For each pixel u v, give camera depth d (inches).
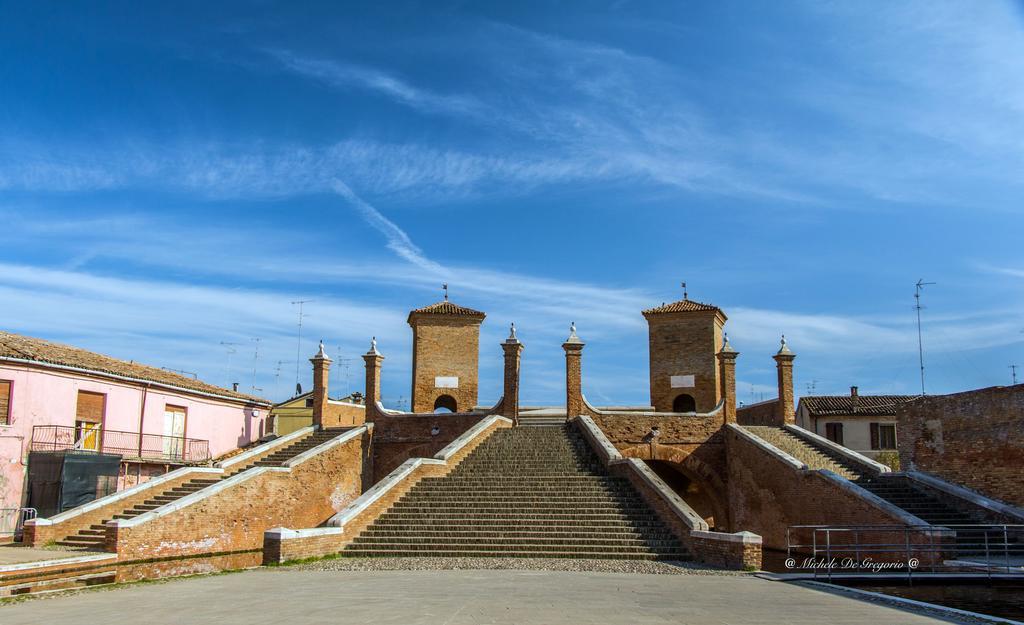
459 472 1218.0
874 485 1191.6
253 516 1173.1
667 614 517.7
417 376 1817.2
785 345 1584.6
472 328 1840.6
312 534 889.5
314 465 1342.3
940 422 1191.6
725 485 1504.7
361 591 630.5
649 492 1042.1
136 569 957.2
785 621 495.2
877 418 1844.2
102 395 1348.4
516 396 1518.2
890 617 520.7
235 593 623.2
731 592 642.2
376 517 1026.1
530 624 470.9
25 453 1199.6
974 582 759.1
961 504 1088.8
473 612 517.3
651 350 1840.6
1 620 502.6
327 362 1646.2
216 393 1608.0
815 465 1300.4
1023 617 567.5
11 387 1194.6
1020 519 1000.9
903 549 836.0
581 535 965.8
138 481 1371.8
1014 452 1064.2
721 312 1843.0
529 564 845.8
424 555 927.0
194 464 1478.8
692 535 907.4
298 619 487.8
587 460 1243.8
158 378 1480.1
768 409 1684.3
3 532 1144.8
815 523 1145.4
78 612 533.0
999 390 1093.8
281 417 2062.0
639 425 1509.6
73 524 1050.7
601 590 644.1
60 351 1352.1
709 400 1780.3
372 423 1569.9
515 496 1088.8
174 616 507.2
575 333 1544.0
